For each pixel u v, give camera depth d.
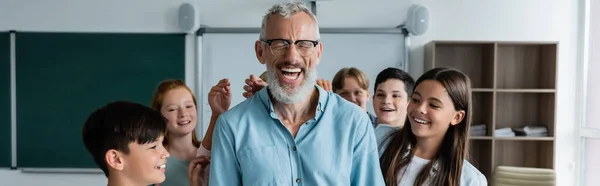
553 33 3.80
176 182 1.67
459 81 1.50
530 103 3.78
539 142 3.80
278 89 1.28
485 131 3.63
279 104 1.36
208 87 3.81
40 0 3.76
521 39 3.79
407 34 3.74
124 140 1.29
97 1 3.78
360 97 2.23
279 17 1.25
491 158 3.56
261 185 1.29
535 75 3.75
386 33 3.76
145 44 3.80
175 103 1.70
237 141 1.32
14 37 3.77
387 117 2.13
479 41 3.49
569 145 3.86
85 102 3.83
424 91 1.50
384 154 1.65
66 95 3.82
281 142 1.33
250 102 1.39
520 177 2.97
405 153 1.60
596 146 3.81
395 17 3.79
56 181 3.87
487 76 3.63
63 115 3.83
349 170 1.35
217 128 1.36
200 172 1.50
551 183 2.92
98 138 1.30
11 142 3.83
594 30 3.76
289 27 1.24
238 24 3.80
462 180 1.54
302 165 1.32
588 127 3.80
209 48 3.79
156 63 3.81
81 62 3.80
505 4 3.79
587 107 3.84
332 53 3.78
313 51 1.27
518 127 3.77
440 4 3.77
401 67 3.76
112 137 1.28
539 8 3.80
